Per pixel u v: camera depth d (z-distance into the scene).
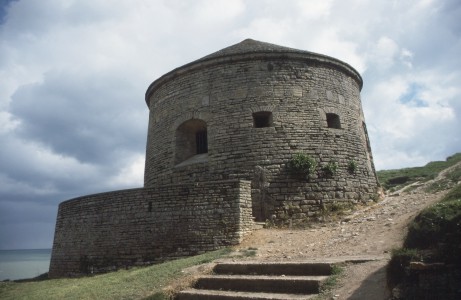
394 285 5.92
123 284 10.05
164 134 19.02
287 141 16.41
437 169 23.75
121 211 14.96
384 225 10.97
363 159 18.22
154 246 13.85
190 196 13.83
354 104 19.30
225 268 9.23
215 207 13.38
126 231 14.59
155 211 14.23
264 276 8.13
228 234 12.91
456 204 6.38
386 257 7.69
